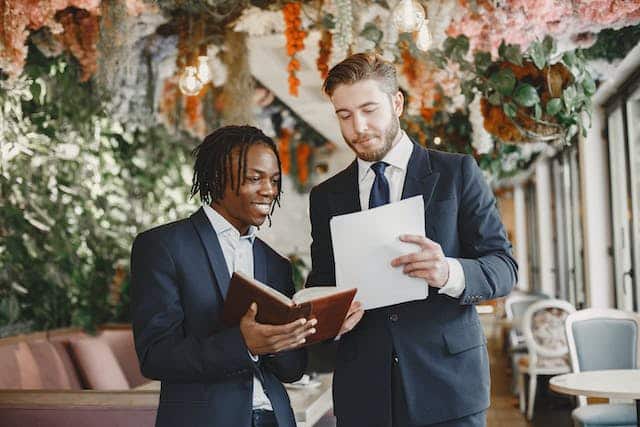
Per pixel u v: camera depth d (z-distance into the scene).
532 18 3.91
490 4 4.05
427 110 5.55
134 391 3.18
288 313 1.96
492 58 4.31
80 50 4.80
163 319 2.16
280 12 4.87
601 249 6.67
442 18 4.25
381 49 4.57
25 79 5.04
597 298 6.68
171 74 6.12
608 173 6.62
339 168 11.08
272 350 2.03
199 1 4.64
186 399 2.16
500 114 4.51
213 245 2.25
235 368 2.06
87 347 5.24
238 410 2.16
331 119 8.96
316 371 4.21
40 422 3.10
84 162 5.85
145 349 2.14
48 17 3.97
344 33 3.96
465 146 6.11
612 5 3.79
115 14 4.39
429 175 2.30
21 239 5.10
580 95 4.24
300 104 8.29
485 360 2.29
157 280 2.18
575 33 4.21
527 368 7.21
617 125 6.50
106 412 3.06
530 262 12.91
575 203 8.27
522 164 8.54
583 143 6.68
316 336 2.11
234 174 2.24
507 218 15.72
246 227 2.32
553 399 7.73
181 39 5.38
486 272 2.15
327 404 3.65
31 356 4.76
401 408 2.22
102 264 5.96
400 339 2.23
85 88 5.74
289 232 10.73
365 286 2.17
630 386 3.77
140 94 6.12
